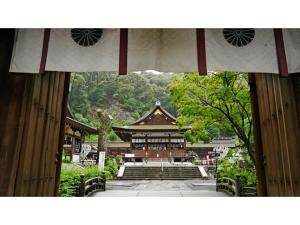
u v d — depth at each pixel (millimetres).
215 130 28000
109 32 3287
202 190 13508
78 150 25297
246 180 9773
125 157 32594
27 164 3340
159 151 33094
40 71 3119
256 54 3186
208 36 3256
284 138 3557
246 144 9812
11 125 3125
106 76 68312
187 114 11172
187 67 3160
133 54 3217
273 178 3943
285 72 3096
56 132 4441
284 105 3549
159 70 3162
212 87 9875
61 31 3270
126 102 65250
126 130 33156
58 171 4496
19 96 3215
